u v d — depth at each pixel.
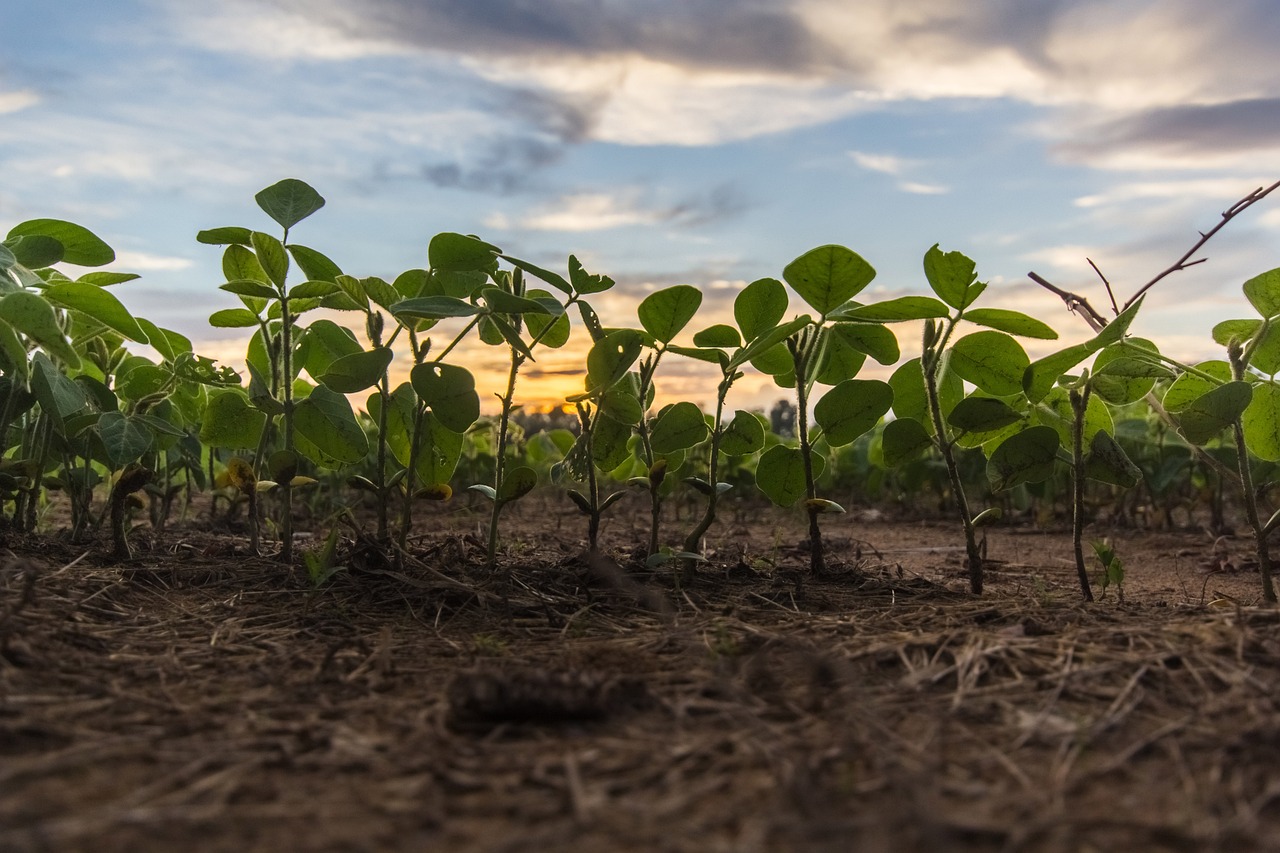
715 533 5.62
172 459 4.31
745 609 2.84
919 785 1.49
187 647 2.33
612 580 3.07
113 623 2.49
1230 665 2.04
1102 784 1.54
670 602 2.93
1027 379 3.04
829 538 5.53
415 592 2.85
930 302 2.97
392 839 1.34
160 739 1.68
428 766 1.58
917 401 3.47
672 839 1.34
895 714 1.86
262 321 3.34
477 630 2.56
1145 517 6.28
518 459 6.55
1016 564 4.62
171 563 3.22
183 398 3.91
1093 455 3.11
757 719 1.81
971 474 6.42
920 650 2.23
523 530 5.52
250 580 3.05
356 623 2.61
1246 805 1.45
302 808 1.43
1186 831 1.37
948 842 1.33
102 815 1.38
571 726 1.78
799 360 3.28
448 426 2.93
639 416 3.14
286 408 3.16
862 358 3.48
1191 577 4.21
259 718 1.81
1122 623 2.51
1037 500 6.64
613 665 2.15
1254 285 2.81
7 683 1.88
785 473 3.44
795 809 1.42
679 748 1.66
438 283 3.23
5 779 1.48
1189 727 1.75
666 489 3.61
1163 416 3.15
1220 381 2.96
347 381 2.89
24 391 3.17
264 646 2.37
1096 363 3.13
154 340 3.52
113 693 1.92
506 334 2.84
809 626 2.58
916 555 4.97
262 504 5.80
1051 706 1.87
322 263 3.09
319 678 2.07
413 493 3.15
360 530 3.15
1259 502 6.33
